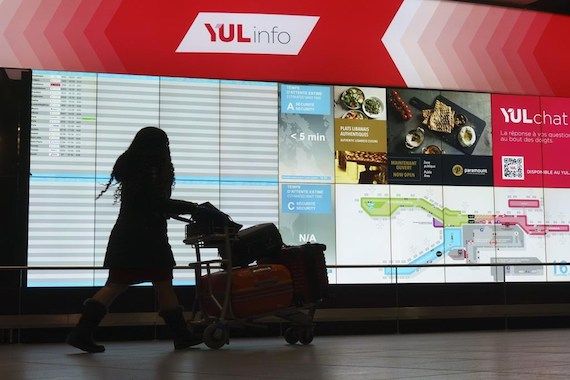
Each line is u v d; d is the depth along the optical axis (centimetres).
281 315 614
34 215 792
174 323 575
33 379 340
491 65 934
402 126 895
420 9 916
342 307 852
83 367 410
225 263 604
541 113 944
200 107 845
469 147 913
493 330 888
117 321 786
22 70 798
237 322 591
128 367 403
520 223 920
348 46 890
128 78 827
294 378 322
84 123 812
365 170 880
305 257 627
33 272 781
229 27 859
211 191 841
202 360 449
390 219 880
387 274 870
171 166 573
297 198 860
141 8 837
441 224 895
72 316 786
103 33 824
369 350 529
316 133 872
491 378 311
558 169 941
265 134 859
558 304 919
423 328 872
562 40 962
